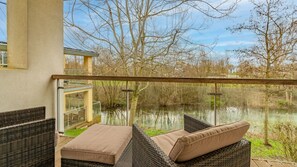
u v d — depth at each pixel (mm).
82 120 3588
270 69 5145
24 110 1968
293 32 5156
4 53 3102
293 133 2521
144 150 1381
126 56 6438
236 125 1382
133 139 1679
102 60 6527
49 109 2988
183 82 2723
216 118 2713
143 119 3031
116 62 6469
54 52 3066
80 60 6434
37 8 2754
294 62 4996
